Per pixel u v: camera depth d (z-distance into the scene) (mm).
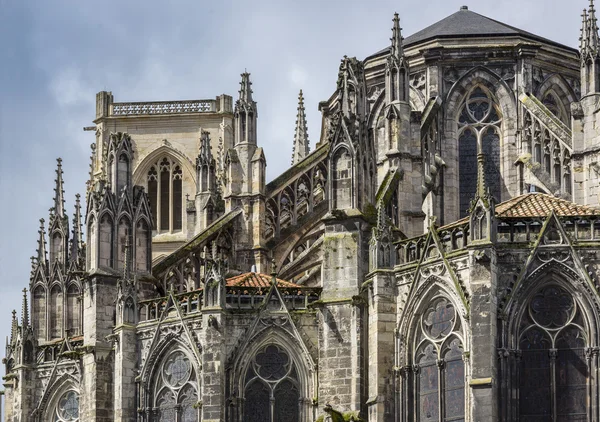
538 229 106375
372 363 110688
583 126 123250
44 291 140125
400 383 109500
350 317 114062
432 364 108188
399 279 111062
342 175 116438
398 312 110625
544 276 105375
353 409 112812
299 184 137000
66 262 140875
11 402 135625
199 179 142375
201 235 130500
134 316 121750
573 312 104875
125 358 120750
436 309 108562
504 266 105688
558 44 141375
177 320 118750
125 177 128375
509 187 136875
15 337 135375
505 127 137750
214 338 115688
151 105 180375
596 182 121625
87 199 128250
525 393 104438
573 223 106250
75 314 139500
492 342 104000
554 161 131125
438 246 108438
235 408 115438
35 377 132750
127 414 120062
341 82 119000
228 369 115812
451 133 138250
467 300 105875
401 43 126000
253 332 116438
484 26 142875
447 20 146625
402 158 123312
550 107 140625
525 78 138250
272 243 133000
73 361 129750
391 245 111875
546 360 104562
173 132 179625
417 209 123000
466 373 105312
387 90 125000
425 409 108250
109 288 125750
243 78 134375
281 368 116312
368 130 119000
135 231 127500
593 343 104062
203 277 124562
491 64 139000
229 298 117438
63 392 130750
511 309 104938
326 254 115688
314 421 114812
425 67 139750
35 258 141000
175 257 129375
